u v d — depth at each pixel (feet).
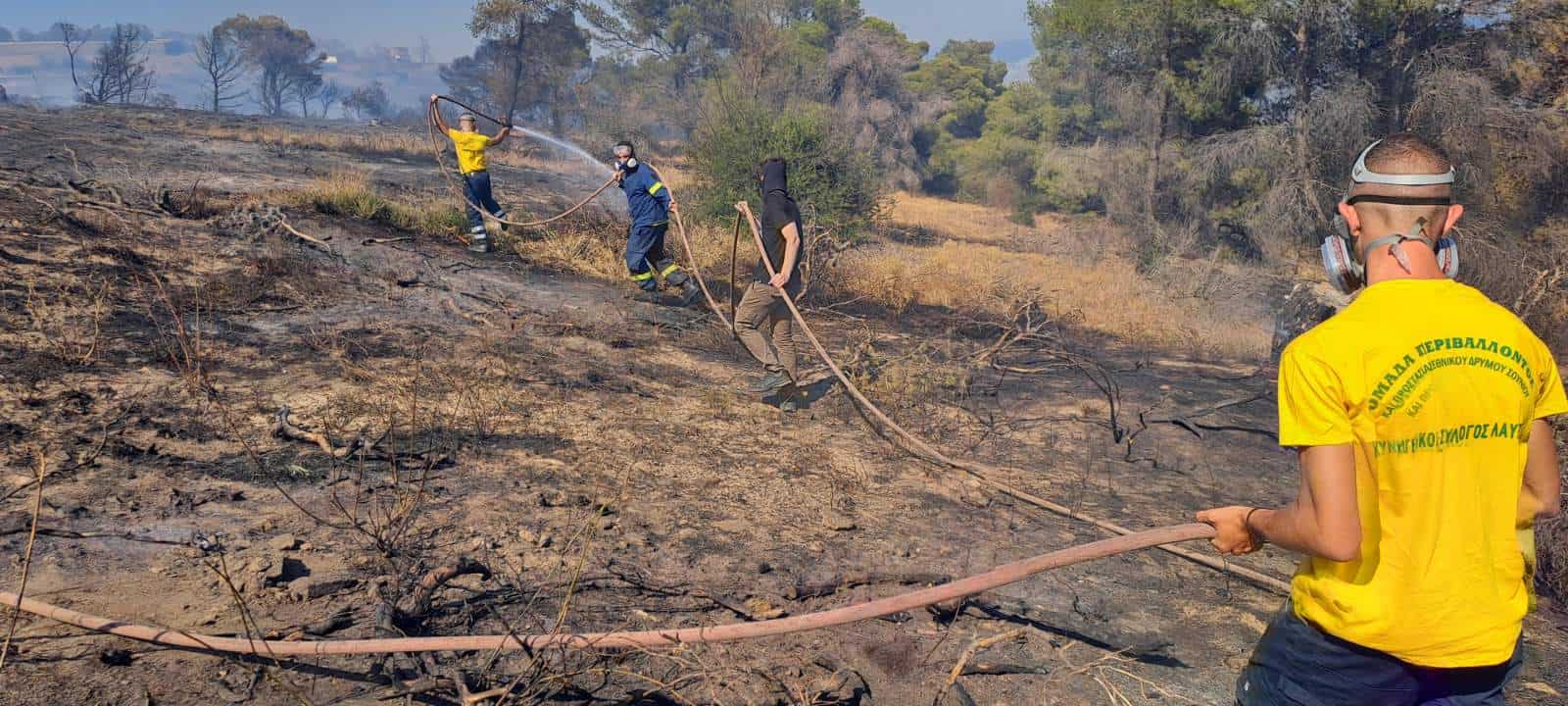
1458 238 59.06
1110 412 24.56
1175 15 80.48
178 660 9.72
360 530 12.44
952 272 58.39
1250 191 81.20
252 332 22.90
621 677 10.30
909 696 10.56
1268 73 78.38
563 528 13.96
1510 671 6.09
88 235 28.71
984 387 27.14
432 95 38.22
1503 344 5.84
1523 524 6.25
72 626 10.07
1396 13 72.23
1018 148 166.30
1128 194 87.76
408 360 22.16
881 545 14.67
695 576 12.94
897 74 178.81
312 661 10.00
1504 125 67.00
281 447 15.96
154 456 15.02
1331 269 6.56
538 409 19.69
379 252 34.53
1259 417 26.11
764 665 10.82
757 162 59.36
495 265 36.50
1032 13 92.27
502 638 9.65
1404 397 5.75
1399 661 6.02
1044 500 17.33
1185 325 48.67
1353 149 71.67
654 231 33.04
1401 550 5.90
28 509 12.60
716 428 20.07
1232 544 6.75
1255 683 6.81
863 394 24.22
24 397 16.55
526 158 95.61
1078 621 12.71
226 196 39.99
